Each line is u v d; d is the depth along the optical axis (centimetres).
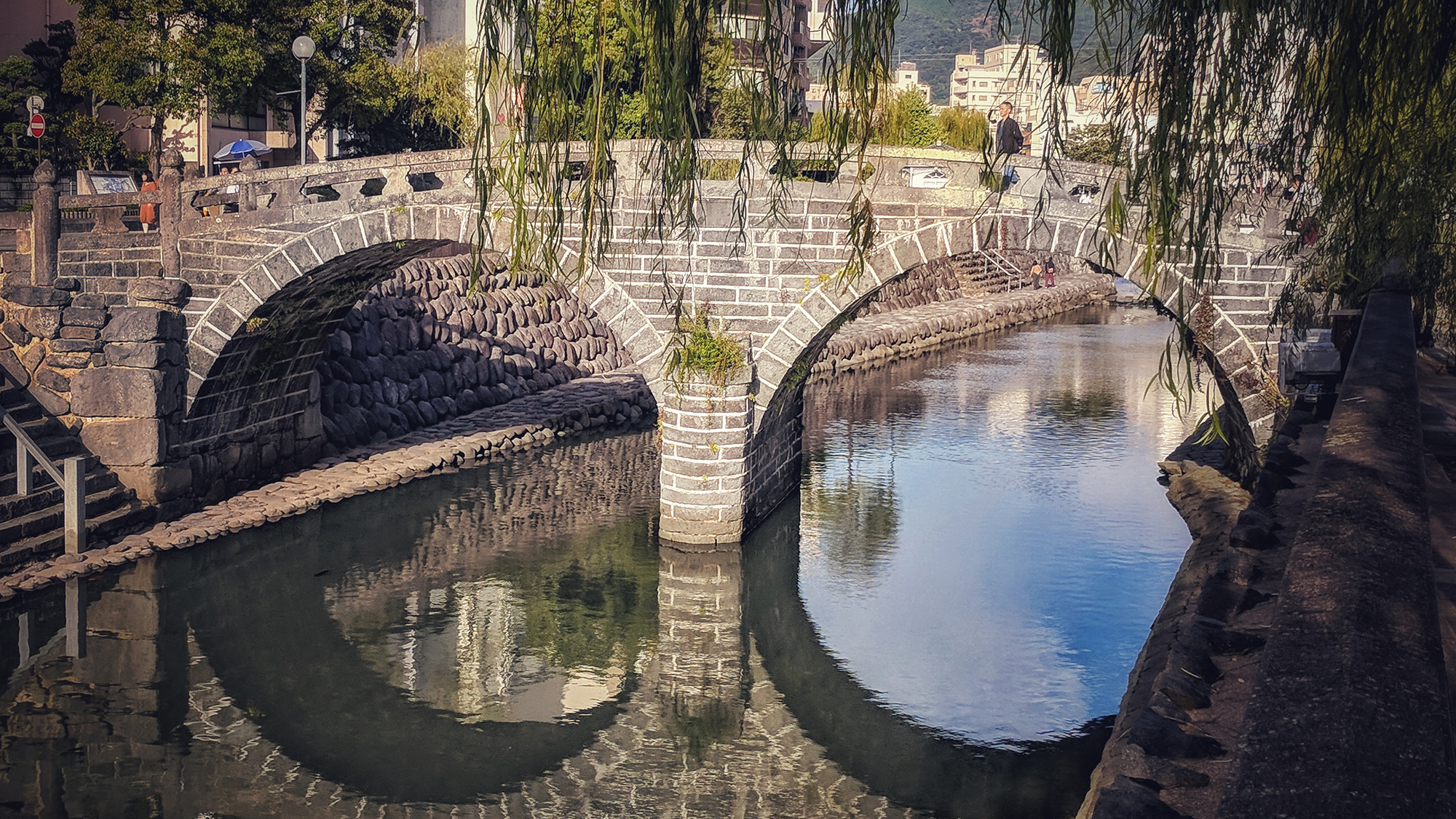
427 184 2459
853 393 3603
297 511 2061
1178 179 489
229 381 2023
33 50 3359
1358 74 491
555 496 2280
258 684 1428
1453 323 981
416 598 1736
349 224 1866
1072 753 1257
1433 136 655
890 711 1369
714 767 1251
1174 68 482
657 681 1479
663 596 1766
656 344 1842
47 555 1675
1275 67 498
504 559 1912
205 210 2122
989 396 3553
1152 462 2594
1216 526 1791
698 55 602
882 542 2003
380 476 2297
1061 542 1983
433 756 1264
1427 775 153
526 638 1609
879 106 593
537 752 1284
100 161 3133
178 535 1814
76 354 1862
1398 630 203
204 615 1612
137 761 1205
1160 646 1091
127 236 1909
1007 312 5684
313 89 3036
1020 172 1641
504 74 614
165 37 2844
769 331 1825
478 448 2589
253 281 1897
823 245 1773
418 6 4028
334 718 1351
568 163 625
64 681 1395
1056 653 1512
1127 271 1592
